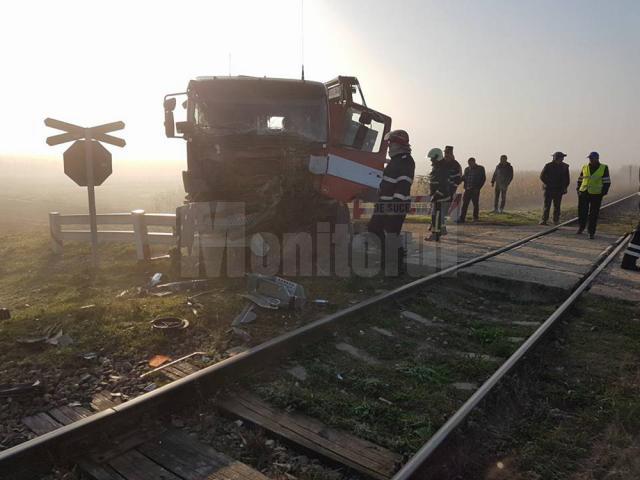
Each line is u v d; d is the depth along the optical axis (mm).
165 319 5520
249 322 5691
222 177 7922
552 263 9164
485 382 4211
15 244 11352
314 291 7141
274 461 3367
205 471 3180
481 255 10039
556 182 15312
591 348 5434
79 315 5730
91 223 8367
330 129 8492
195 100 8219
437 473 3188
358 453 3404
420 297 7012
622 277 8344
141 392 4133
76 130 8070
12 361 4637
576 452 3473
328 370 4672
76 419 3693
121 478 3100
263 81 8391
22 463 3023
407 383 4562
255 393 4195
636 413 3922
